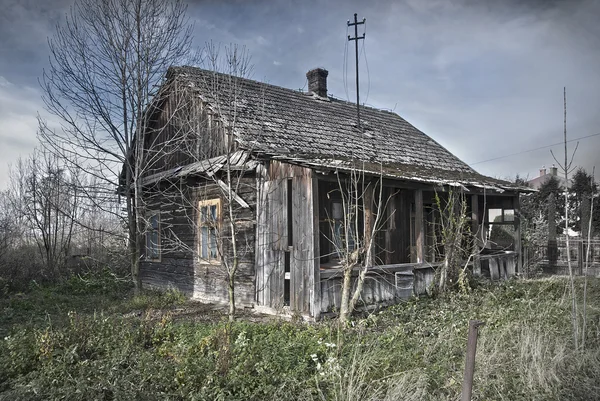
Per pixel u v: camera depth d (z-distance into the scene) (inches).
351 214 332.5
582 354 227.6
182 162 486.9
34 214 638.5
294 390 186.5
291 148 408.5
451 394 192.7
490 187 463.2
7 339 241.1
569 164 246.8
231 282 313.7
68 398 176.9
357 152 474.3
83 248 768.3
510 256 513.7
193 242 449.1
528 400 189.2
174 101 508.4
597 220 808.3
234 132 380.8
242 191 390.3
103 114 453.1
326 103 598.2
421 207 407.2
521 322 271.9
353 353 219.0
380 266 363.3
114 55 445.4
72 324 251.3
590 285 406.6
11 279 528.7
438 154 609.3
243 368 196.5
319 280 314.7
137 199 456.1
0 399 175.8
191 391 183.3
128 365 210.7
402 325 290.7
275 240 352.8
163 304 398.9
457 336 255.1
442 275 397.1
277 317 322.0
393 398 176.2
